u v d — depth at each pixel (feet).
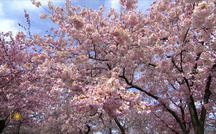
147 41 24.59
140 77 29.94
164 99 27.89
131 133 45.78
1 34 30.32
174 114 28.32
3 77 29.81
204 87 28.14
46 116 41.60
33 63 30.94
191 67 25.75
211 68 25.54
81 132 38.27
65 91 25.40
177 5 27.40
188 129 33.78
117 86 17.80
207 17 20.70
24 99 30.66
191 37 25.72
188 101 27.07
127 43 25.03
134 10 29.37
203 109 26.55
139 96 18.81
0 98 30.91
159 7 27.02
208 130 47.16
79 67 26.07
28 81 30.60
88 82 24.06
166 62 25.13
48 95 31.01
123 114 19.07
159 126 37.35
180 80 28.73
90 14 28.55
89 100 17.76
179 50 24.81
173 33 26.37
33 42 32.32
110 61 25.72
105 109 18.45
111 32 24.89
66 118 34.68
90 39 25.77
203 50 24.35
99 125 45.70
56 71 25.38
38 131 58.54
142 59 25.26
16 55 30.55
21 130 60.90
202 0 21.81
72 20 24.57
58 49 31.27
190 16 24.41
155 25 28.78
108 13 31.40
